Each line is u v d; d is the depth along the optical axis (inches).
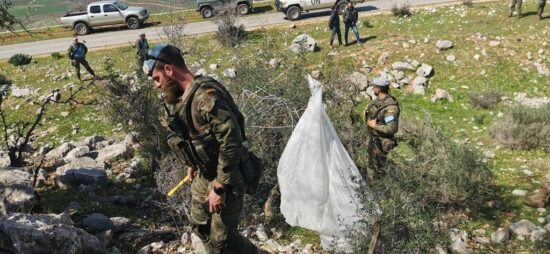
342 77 378.6
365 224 223.5
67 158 495.8
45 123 700.0
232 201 111.6
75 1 1540.4
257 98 323.3
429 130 335.0
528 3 917.2
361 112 560.4
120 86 422.0
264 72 353.1
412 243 203.3
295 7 1035.3
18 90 817.5
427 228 210.1
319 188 259.8
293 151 265.9
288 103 319.9
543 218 309.6
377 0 1151.0
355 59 726.5
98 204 357.7
